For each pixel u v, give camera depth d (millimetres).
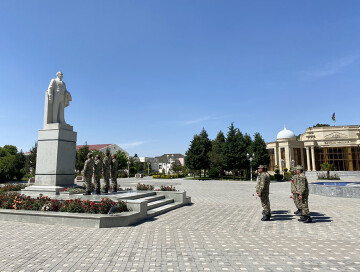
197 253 5371
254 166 40938
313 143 49312
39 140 12922
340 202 13398
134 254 5297
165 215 10008
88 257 5125
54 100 13445
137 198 11641
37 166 12727
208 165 45938
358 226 7902
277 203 13344
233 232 7227
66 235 6797
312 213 10156
